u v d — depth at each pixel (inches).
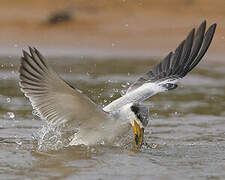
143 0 1374.3
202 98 657.6
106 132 410.6
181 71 465.7
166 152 433.4
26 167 387.5
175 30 1193.4
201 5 1337.4
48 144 440.5
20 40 1139.9
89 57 974.4
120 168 387.5
